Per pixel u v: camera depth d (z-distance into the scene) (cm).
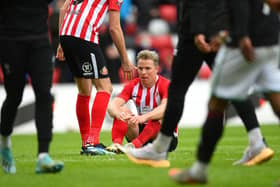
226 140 3422
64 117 4644
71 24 2588
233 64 1636
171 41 5966
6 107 1941
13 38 1883
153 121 2480
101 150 2580
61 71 5106
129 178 1845
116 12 2573
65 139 3809
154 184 1720
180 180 1655
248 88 1667
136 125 2506
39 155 1898
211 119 1647
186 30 1903
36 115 1889
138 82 2606
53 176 1903
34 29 1888
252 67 1662
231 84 1647
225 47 1650
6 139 1966
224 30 1845
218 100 1656
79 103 2650
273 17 1731
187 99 4800
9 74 1905
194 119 4806
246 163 2098
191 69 1923
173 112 1941
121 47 2583
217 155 2494
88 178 1861
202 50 1842
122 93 2619
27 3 1884
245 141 3344
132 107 2619
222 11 1855
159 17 6178
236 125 4681
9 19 1884
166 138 2003
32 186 1738
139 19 6134
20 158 2522
